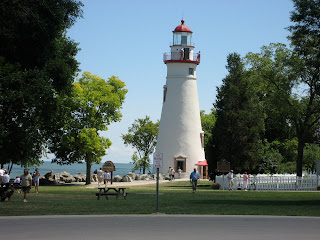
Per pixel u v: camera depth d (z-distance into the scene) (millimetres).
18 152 32656
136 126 90750
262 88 60719
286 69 54969
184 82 73562
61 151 60812
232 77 56375
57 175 66250
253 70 62406
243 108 55250
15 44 30094
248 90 56500
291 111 52500
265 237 14984
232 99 55031
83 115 60188
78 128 58938
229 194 39656
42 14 30234
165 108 74062
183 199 33062
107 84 62969
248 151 54188
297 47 41594
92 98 59281
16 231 16047
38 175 40812
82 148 58656
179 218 20453
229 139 54375
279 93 53719
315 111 52344
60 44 34906
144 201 30766
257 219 20266
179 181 65062
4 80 27766
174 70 73688
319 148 78125
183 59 73750
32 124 33906
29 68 31016
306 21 40062
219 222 19047
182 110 73250
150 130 88812
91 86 60281
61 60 33750
